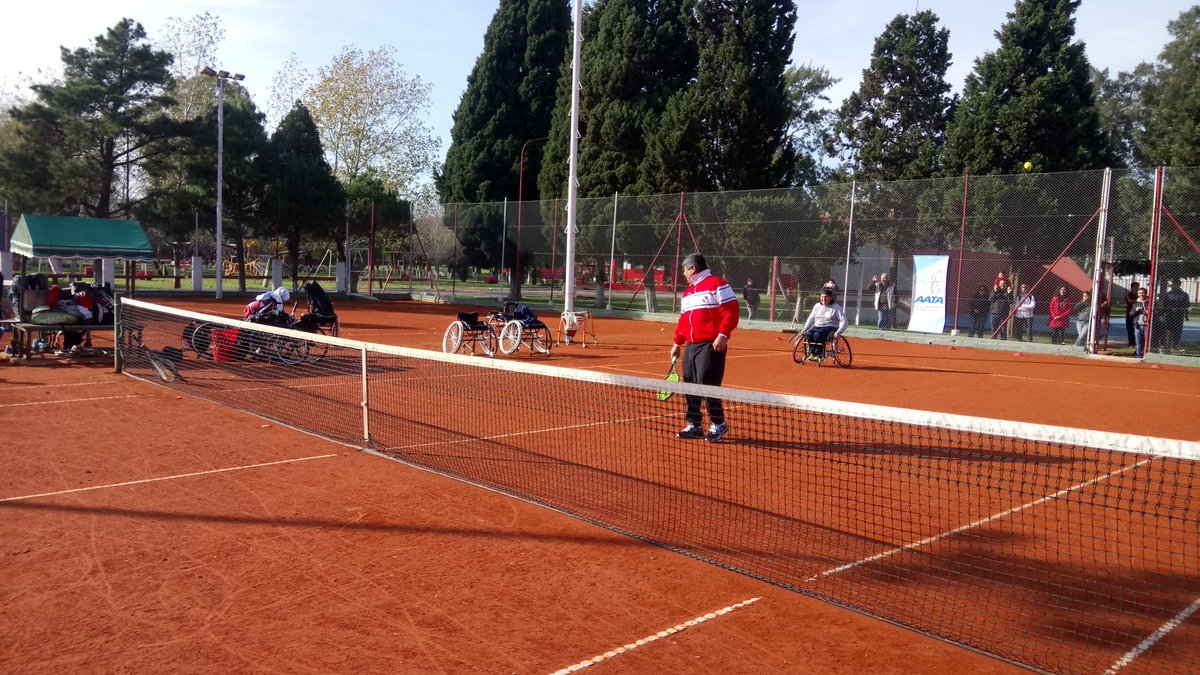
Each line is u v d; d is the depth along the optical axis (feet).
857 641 12.69
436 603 13.79
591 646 12.35
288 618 13.07
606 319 92.07
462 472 22.16
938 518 18.75
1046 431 12.94
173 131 110.83
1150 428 31.58
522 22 133.90
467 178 132.36
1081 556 16.29
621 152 104.42
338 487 20.58
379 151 164.35
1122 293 116.78
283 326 44.39
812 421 30.63
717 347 25.77
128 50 108.47
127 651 11.84
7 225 50.06
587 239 97.14
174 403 31.89
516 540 16.97
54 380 36.86
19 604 13.37
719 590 14.58
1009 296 67.72
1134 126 166.91
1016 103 85.92
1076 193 64.23
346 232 127.03
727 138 96.12
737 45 96.02
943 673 11.73
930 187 71.51
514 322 52.08
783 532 17.63
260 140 121.60
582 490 20.62
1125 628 13.08
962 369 51.80
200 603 13.57
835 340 51.39
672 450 25.26
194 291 110.32
